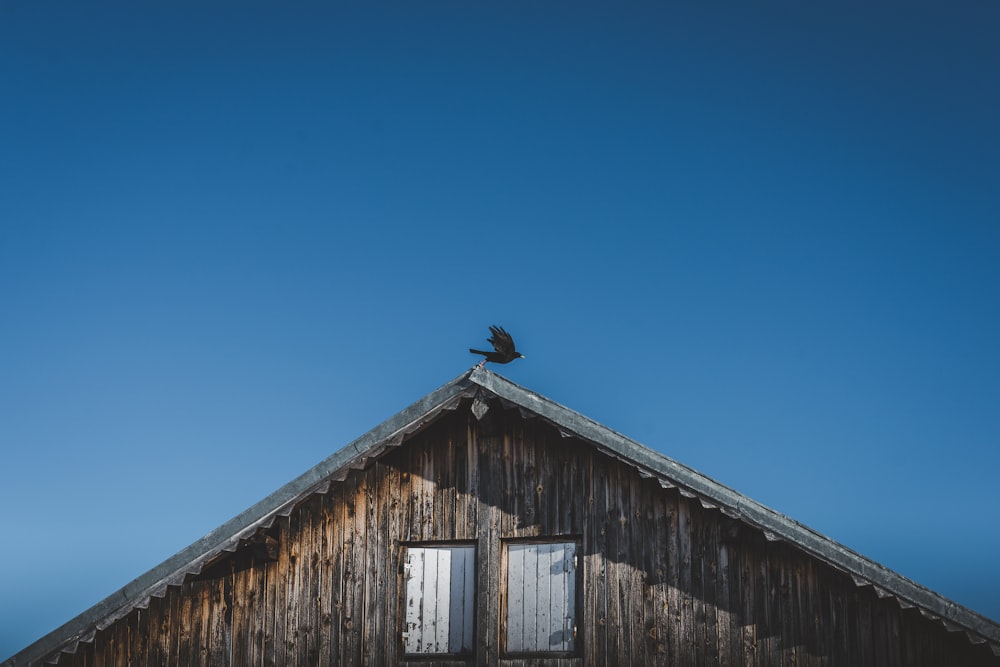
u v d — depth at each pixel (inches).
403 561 589.6
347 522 602.2
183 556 581.9
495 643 562.3
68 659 603.8
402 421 581.3
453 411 599.8
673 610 541.6
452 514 587.5
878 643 507.5
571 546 570.3
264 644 593.9
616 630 547.8
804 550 512.7
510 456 587.2
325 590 594.9
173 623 605.9
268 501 582.6
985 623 478.6
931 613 487.2
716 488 529.0
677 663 534.3
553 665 552.1
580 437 562.3
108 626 589.6
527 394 569.0
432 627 577.9
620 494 564.7
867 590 515.2
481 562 576.1
